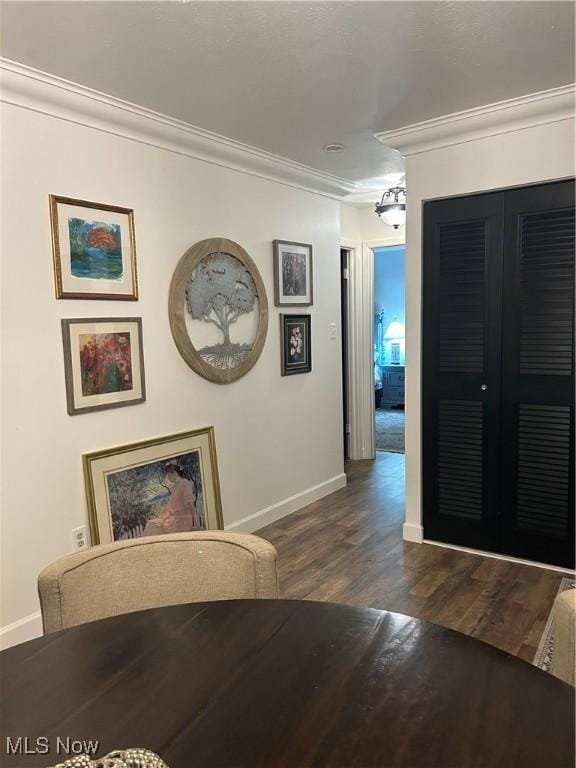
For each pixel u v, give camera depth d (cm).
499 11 191
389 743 82
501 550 314
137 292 284
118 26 195
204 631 114
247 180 353
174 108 273
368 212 536
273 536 359
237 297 346
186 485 312
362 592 280
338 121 297
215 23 195
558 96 262
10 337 232
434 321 323
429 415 331
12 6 180
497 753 80
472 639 109
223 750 82
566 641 106
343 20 195
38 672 102
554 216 281
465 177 301
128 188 278
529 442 298
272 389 382
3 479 232
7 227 229
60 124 246
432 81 248
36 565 244
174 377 308
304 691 94
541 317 289
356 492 451
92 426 266
